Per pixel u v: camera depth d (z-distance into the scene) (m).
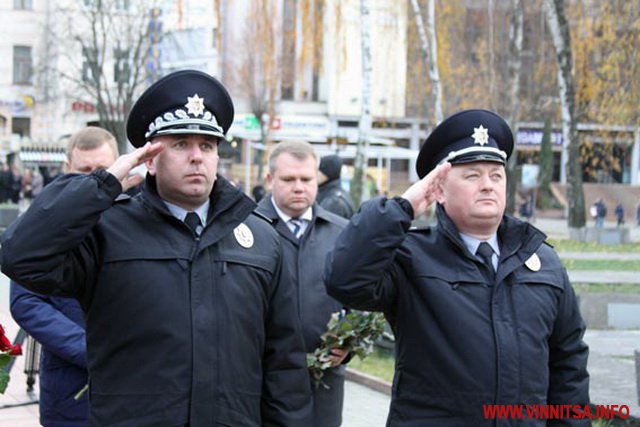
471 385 3.62
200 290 3.55
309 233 5.84
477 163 3.79
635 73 23.83
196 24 41.78
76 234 3.33
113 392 3.50
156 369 3.46
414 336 3.74
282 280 3.84
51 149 45.31
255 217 3.91
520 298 3.77
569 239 25.50
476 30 41.78
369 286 3.61
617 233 24.70
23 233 3.31
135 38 37.50
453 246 3.80
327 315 5.54
